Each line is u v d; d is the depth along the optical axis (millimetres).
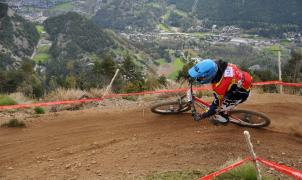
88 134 8906
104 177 6949
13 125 9531
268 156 7656
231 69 7254
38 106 12070
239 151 7824
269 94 11914
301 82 19766
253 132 8609
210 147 7945
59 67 87688
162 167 7246
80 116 10086
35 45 118750
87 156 7855
